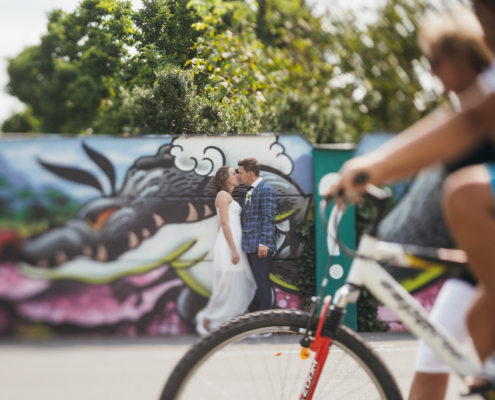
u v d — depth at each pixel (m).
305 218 5.74
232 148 5.76
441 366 1.92
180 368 1.62
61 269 5.72
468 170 1.40
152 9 7.04
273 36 9.66
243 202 5.66
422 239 5.55
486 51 1.40
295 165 5.76
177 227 5.73
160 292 5.70
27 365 3.93
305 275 5.66
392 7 8.77
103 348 4.64
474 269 1.34
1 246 5.70
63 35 8.49
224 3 7.55
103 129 7.61
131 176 5.74
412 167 1.13
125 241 5.73
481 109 1.08
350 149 5.69
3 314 5.68
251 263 5.13
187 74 6.66
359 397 1.71
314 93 9.14
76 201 5.73
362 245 1.59
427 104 9.02
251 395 1.93
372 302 5.32
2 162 5.70
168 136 5.73
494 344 1.58
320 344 1.64
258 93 7.39
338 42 9.56
